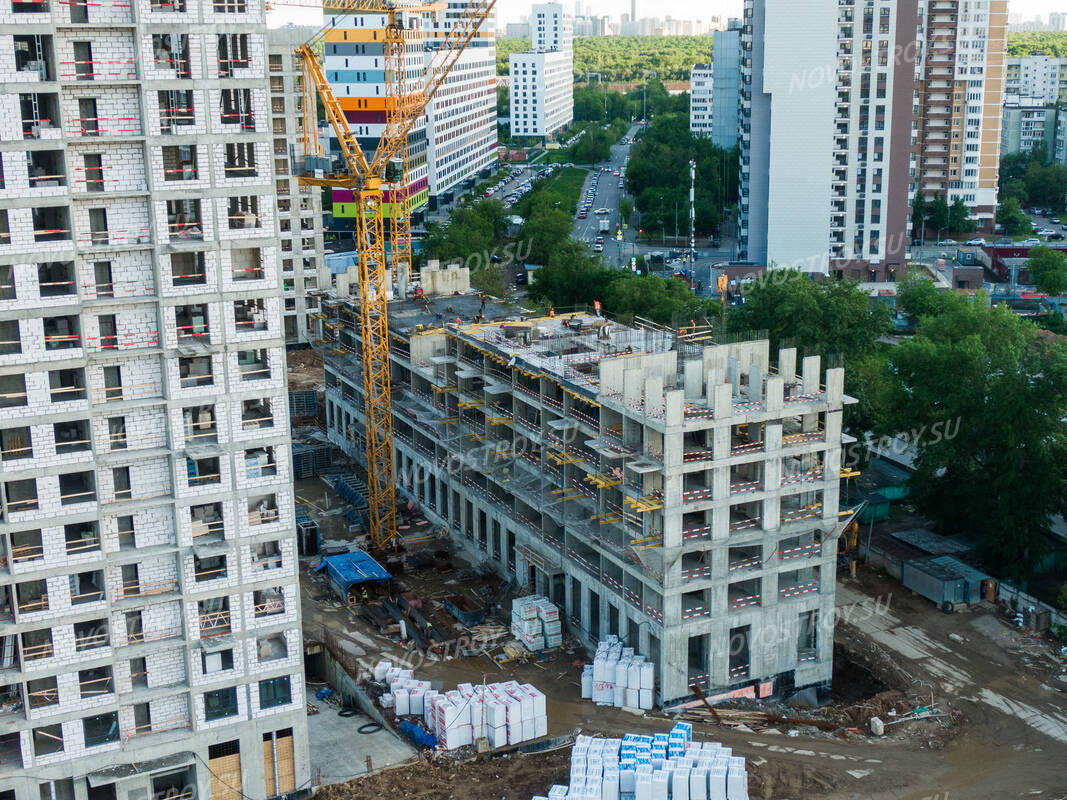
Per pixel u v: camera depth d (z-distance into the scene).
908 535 143.12
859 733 104.06
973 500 137.25
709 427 102.19
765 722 105.25
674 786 89.69
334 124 145.12
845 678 116.94
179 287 84.00
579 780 89.75
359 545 145.25
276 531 88.94
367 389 146.00
